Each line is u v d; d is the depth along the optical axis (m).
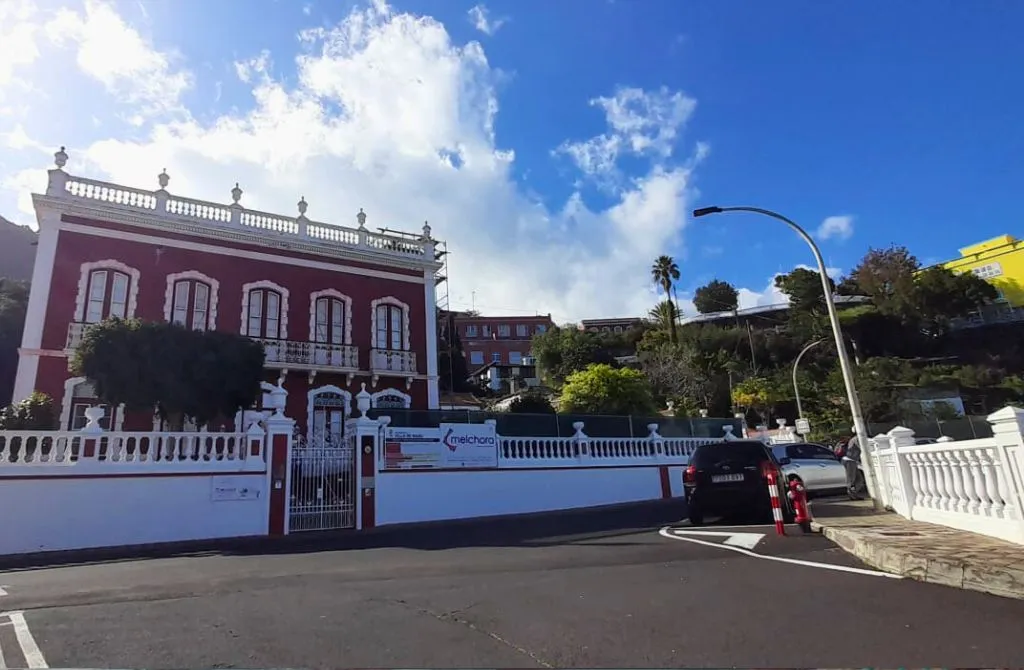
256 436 14.65
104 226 21.23
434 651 4.34
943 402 45.59
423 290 27.55
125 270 21.31
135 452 13.38
